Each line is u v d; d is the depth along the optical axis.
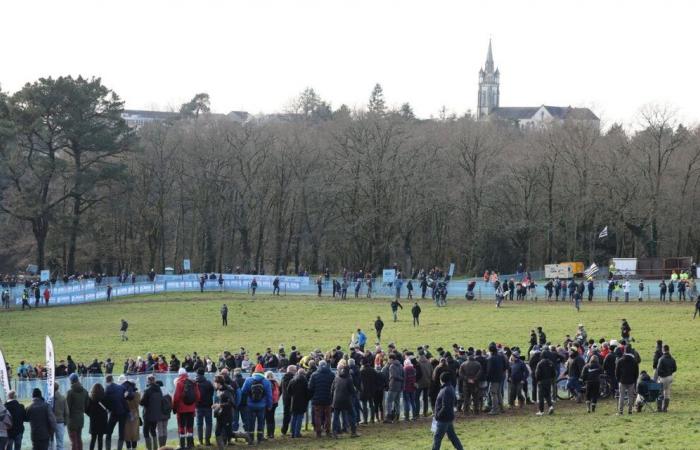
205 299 108.50
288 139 143.38
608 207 128.12
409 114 178.75
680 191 132.00
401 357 43.19
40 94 127.56
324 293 111.38
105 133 129.88
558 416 41.72
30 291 107.81
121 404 35.66
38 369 55.75
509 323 82.69
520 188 137.00
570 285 98.69
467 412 43.22
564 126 137.38
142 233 146.12
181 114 190.62
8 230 151.50
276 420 44.28
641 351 66.31
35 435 33.16
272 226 153.12
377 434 39.06
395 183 133.12
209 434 38.09
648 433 36.19
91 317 97.62
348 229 135.00
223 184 142.75
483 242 138.00
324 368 39.12
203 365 48.41
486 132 143.00
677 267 114.62
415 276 138.25
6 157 120.69
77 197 129.00
